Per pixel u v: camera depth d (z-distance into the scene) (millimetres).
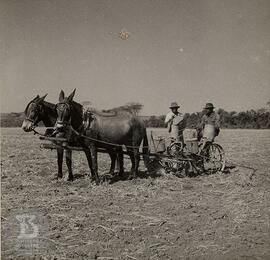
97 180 8602
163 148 9453
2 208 7184
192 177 9391
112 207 7320
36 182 9102
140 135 9125
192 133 9891
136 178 9141
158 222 6664
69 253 5590
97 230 6324
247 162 11648
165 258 5465
